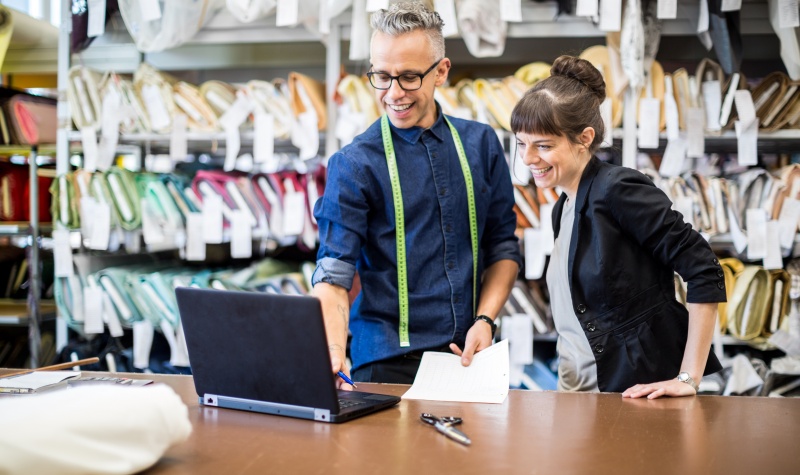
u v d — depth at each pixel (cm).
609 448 116
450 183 194
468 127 204
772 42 336
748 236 279
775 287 288
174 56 373
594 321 174
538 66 292
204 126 306
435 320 191
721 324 292
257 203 308
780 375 284
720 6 275
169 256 362
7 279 360
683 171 310
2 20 324
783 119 285
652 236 165
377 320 193
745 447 117
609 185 167
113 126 304
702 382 289
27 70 359
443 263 194
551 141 167
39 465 93
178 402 109
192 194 312
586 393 158
